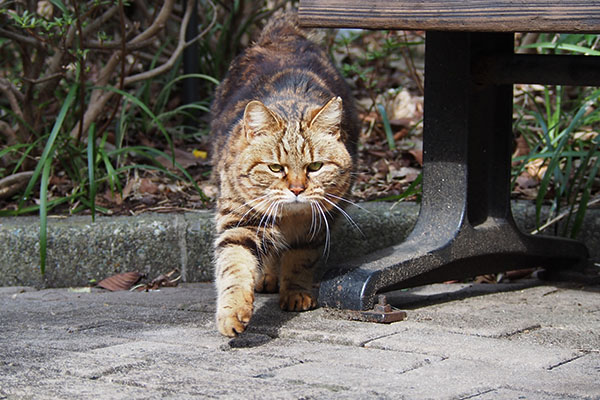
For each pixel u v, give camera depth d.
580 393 2.33
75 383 2.47
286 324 3.30
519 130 5.77
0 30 5.38
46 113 6.31
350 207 4.57
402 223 4.74
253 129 3.56
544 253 4.21
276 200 3.53
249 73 4.62
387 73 7.97
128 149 5.23
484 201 4.07
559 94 5.73
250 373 2.56
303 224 3.70
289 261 3.76
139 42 5.71
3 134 5.89
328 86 4.35
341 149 3.70
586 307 3.63
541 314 3.47
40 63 5.73
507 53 3.87
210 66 7.25
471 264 3.92
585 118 5.32
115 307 3.73
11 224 4.61
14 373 2.58
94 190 4.64
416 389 2.37
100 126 6.39
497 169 4.06
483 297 3.89
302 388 2.39
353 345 2.95
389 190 5.50
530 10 2.90
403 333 3.09
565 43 5.23
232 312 3.05
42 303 3.87
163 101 6.76
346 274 3.52
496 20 2.97
